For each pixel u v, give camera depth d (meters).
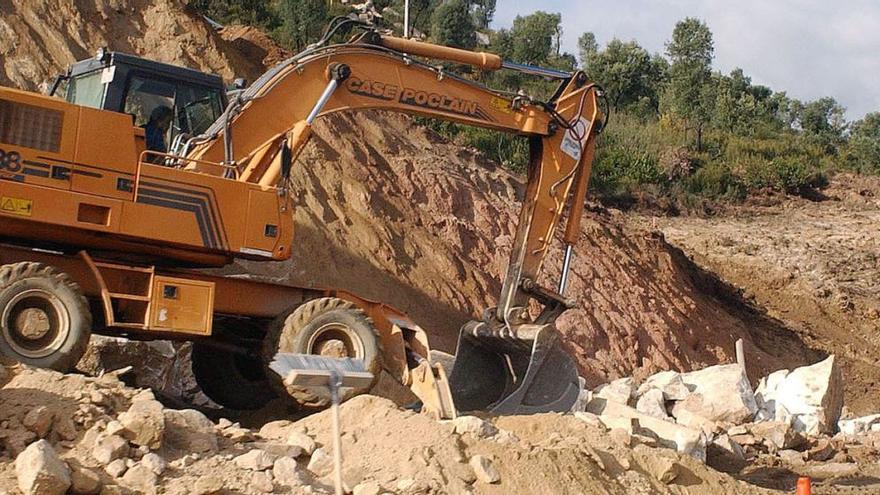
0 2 21.25
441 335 21.59
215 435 9.88
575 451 11.39
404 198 24.45
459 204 25.52
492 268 24.44
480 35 66.69
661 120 57.34
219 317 12.52
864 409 30.58
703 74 65.50
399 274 22.19
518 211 26.84
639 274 28.80
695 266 35.47
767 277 38.84
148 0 23.81
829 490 14.81
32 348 10.77
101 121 11.36
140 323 11.65
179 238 11.64
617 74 63.00
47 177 11.06
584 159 14.99
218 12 36.84
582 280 26.11
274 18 39.47
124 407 9.76
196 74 12.86
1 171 10.88
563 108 14.88
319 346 12.20
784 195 49.53
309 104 13.09
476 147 35.62
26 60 20.77
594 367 24.03
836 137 73.56
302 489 9.37
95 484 8.47
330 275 20.97
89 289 11.55
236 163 12.49
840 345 35.12
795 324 35.34
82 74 12.87
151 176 11.55
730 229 43.53
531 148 14.89
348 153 24.09
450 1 56.34
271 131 12.88
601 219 31.38
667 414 18.52
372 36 13.64
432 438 10.70
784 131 70.81
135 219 11.42
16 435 8.82
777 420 18.94
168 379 14.88
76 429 9.16
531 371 13.64
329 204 22.47
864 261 40.97
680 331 27.62
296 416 12.95
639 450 12.26
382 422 10.91
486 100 14.38
